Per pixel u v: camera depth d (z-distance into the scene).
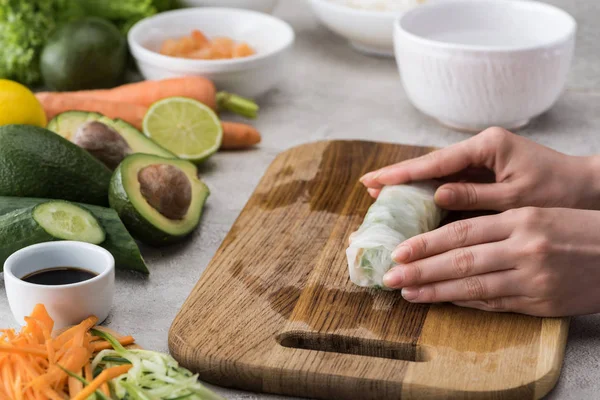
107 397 1.16
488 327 1.34
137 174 1.62
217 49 2.35
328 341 1.34
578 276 1.32
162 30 2.43
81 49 2.23
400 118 2.26
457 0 2.27
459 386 1.21
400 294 1.43
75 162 1.66
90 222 1.52
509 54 1.99
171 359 1.25
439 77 2.06
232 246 1.58
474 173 1.70
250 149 2.10
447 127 2.21
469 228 1.37
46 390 1.15
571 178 1.58
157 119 2.00
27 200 1.59
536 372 1.24
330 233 1.63
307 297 1.43
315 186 1.81
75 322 1.37
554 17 2.19
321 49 2.71
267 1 2.61
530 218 1.35
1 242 1.47
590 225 1.35
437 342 1.31
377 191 1.69
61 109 2.08
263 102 2.36
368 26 2.45
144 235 1.61
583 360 1.33
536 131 2.17
